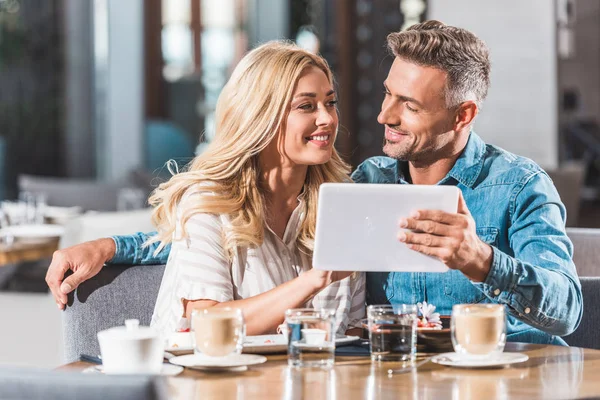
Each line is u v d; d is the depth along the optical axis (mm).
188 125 10633
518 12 6953
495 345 1963
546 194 2619
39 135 9844
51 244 4766
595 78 7203
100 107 9953
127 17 10031
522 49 6977
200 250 2480
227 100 2637
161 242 2666
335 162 2773
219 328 1945
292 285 2289
